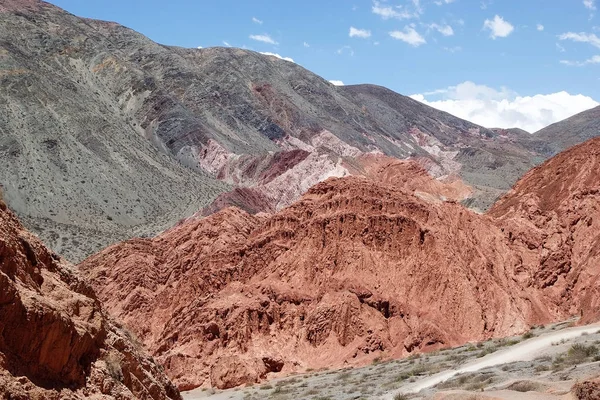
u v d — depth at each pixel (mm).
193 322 71000
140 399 24500
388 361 64125
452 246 74812
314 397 50531
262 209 153500
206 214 146875
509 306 70938
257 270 75812
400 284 72062
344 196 78188
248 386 62312
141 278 85750
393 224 75438
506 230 80500
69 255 125875
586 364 39500
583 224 78250
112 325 26469
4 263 20484
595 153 86312
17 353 19969
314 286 72500
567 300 72875
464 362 53375
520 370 43594
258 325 68812
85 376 22031
